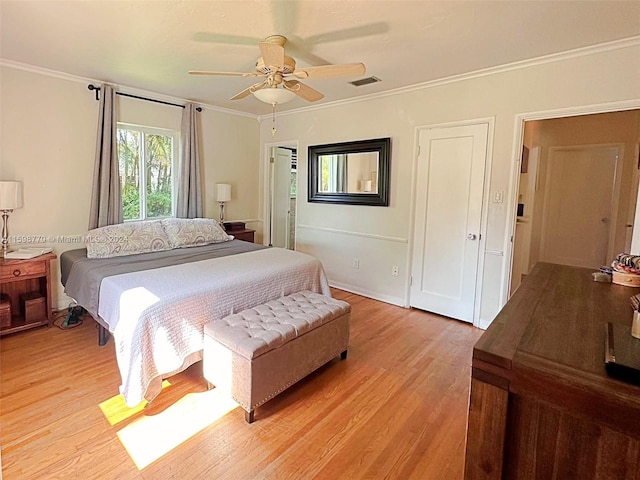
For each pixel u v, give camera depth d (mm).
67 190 3568
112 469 1649
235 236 4816
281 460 1733
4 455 1707
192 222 4027
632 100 2520
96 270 2775
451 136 3465
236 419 2027
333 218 4590
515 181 3113
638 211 2488
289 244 5984
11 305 3098
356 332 3281
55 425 1930
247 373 1962
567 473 880
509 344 1026
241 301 2541
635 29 2324
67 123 3500
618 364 851
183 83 3699
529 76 2943
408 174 3812
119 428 1926
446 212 3580
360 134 4168
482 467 983
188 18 2258
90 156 3682
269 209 5492
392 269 4066
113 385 2322
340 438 1893
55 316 3436
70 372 2469
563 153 5211
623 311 1360
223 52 2816
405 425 2004
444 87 3453
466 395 2299
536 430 912
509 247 3197
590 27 2301
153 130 4219
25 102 3246
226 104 4629
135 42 2643
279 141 5125
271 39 2494
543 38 2477
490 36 2455
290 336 2166
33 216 3385
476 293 3430
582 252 5227
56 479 1580
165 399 2205
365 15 2180
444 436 1921
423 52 2752
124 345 2111
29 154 3312
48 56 2963
